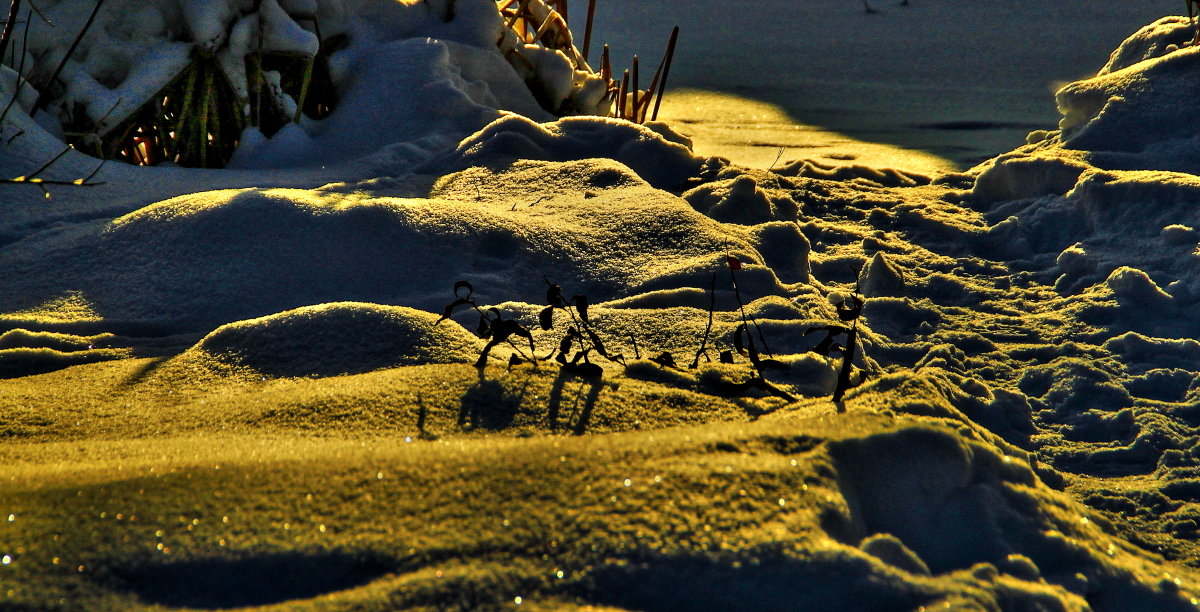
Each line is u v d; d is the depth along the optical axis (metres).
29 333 4.62
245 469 2.41
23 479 2.50
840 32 25.58
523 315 4.77
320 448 2.68
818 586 1.98
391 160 8.06
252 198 5.63
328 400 3.18
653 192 6.76
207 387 3.65
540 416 3.04
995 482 2.69
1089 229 7.11
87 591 1.90
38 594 1.87
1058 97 9.34
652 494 2.22
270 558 2.02
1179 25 10.05
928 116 14.59
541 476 2.31
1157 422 4.38
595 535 2.07
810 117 14.59
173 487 2.30
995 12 29.73
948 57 20.91
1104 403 4.67
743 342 4.53
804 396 3.76
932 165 11.39
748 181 7.33
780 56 21.34
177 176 7.58
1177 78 8.62
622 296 5.44
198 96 8.40
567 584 1.95
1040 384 4.94
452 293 5.22
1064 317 5.86
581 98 10.62
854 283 6.59
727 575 1.99
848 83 17.69
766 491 2.27
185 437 3.04
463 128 8.77
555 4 11.48
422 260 5.46
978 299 6.28
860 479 2.54
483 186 7.15
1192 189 6.79
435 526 2.12
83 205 6.59
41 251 5.61
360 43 9.52
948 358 5.22
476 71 9.73
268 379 3.69
